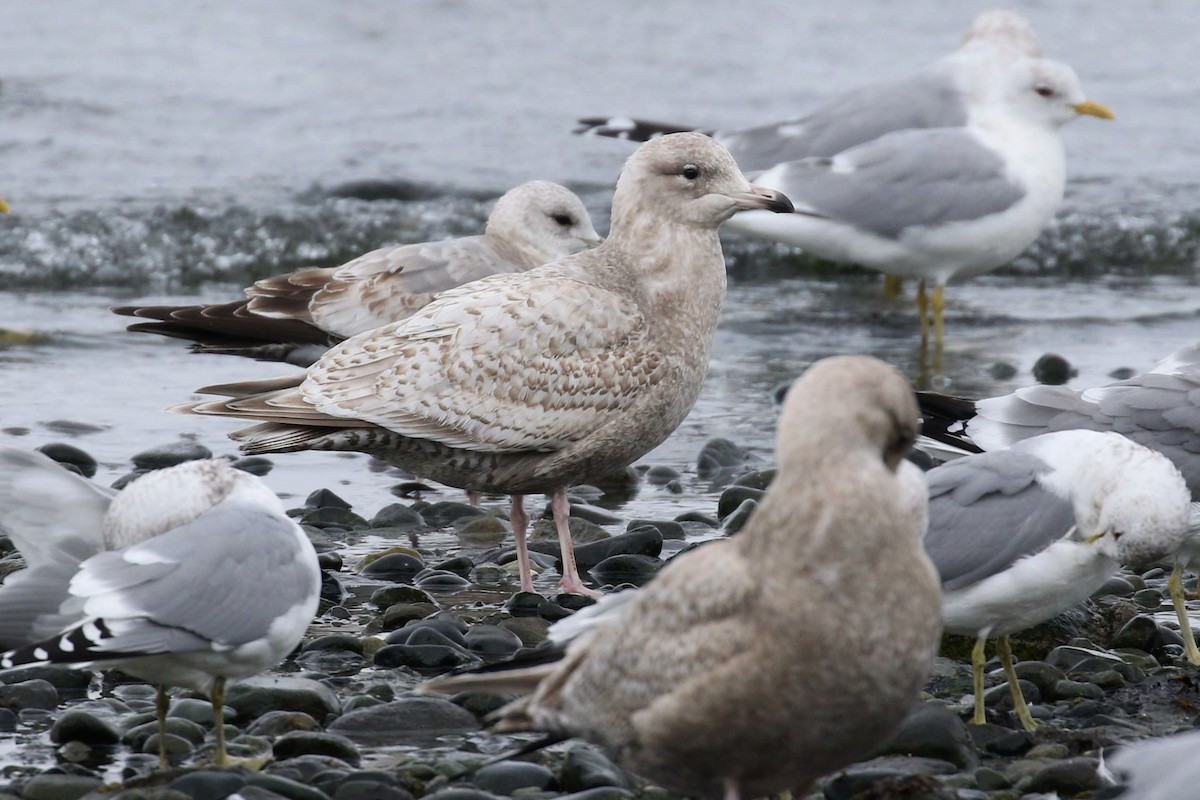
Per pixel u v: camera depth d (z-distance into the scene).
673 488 15.20
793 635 6.68
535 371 11.80
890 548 6.71
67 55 31.19
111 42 32.22
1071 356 19.66
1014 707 10.03
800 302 22.48
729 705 6.78
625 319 11.96
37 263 22.17
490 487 12.25
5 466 9.05
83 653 8.20
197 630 8.52
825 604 6.66
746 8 36.16
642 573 12.78
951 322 21.53
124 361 18.98
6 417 16.58
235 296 22.05
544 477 12.13
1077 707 10.03
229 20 34.19
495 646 10.93
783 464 6.79
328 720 9.91
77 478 9.23
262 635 8.77
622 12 35.59
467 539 13.66
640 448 12.31
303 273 15.01
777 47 33.66
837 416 6.70
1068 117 19.34
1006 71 19.50
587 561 13.04
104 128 27.45
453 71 31.59
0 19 33.22
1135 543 9.36
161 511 8.94
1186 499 9.46
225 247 23.11
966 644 11.08
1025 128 19.39
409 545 13.48
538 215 15.68
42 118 27.67
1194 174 27.05
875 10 36.25
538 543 13.40
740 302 22.42
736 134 21.08
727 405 17.84
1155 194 26.08
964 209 19.02
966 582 9.57
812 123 20.64
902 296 22.80
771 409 17.73
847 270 23.81
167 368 18.81
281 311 14.78
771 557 6.75
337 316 14.70
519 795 8.74
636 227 12.16
